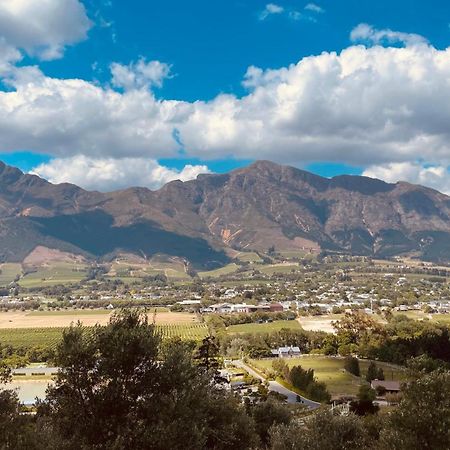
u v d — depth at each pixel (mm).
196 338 190125
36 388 133000
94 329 34562
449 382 37969
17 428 31453
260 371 143250
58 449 28797
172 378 32312
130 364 32250
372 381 112688
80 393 31828
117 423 30328
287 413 58531
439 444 35219
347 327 184250
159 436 29344
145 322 34688
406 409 37500
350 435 41406
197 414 31969
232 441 38438
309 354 173875
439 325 189750
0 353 177250
